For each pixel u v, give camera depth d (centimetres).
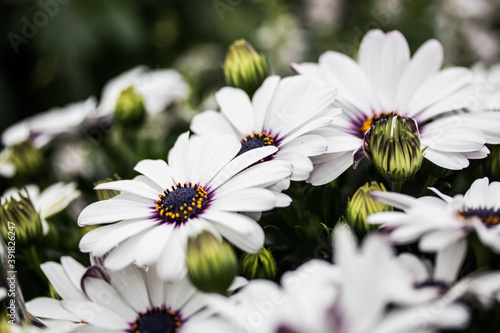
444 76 21
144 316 17
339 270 14
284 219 20
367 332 13
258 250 17
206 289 16
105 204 18
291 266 20
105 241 17
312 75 21
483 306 15
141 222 18
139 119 25
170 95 29
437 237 15
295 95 20
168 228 17
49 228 23
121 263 17
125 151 27
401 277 14
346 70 21
